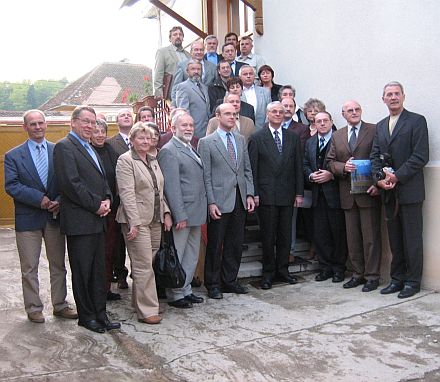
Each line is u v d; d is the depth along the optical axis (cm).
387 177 480
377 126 505
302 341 385
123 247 554
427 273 499
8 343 401
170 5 1261
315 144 566
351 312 448
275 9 713
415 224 487
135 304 448
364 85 563
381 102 543
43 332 424
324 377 325
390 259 533
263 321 434
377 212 517
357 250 530
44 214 447
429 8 484
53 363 360
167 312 469
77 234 409
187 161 484
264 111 637
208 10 1009
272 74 671
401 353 358
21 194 436
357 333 398
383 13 532
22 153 444
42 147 452
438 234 486
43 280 601
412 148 479
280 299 498
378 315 437
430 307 451
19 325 443
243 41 725
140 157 449
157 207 455
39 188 444
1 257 758
